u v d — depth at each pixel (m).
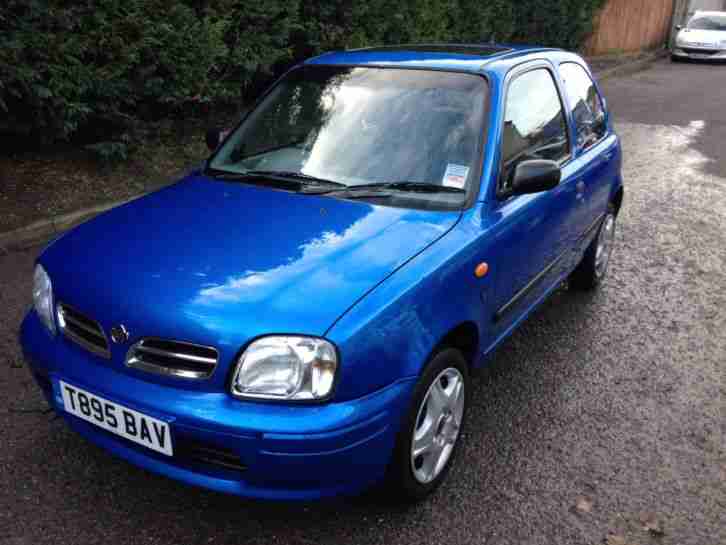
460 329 2.89
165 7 6.15
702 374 3.96
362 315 2.29
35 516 2.58
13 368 3.53
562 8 16.03
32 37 5.22
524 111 3.51
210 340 2.23
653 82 16.86
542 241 3.54
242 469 2.26
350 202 2.95
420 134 3.18
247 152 3.47
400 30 9.45
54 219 5.46
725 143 10.12
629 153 9.44
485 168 3.07
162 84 6.52
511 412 3.46
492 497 2.83
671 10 25.39
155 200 3.12
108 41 5.77
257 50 7.35
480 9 11.95
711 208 7.18
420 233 2.74
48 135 5.95
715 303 4.93
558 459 3.11
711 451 3.24
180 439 2.27
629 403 3.61
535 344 4.21
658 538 2.67
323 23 8.22
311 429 2.17
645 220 6.75
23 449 2.93
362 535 2.58
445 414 2.80
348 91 3.47
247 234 2.68
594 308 4.77
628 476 3.03
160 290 2.37
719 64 21.92
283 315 2.24
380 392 2.33
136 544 2.48
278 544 2.51
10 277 4.65
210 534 2.54
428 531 2.62
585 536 2.65
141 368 2.32
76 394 2.45
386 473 2.54
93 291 2.45
